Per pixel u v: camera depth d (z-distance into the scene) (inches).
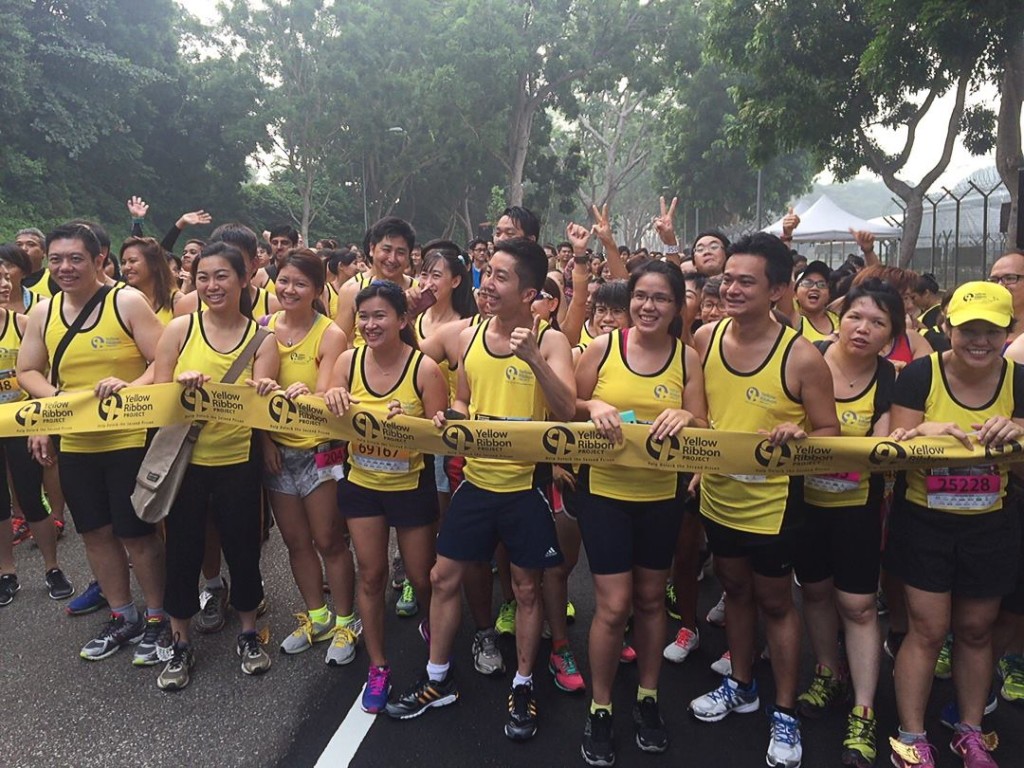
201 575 182.1
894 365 129.6
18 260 173.5
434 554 129.9
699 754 117.0
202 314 135.6
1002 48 375.9
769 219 1477.6
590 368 120.0
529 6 1137.4
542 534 119.0
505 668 141.0
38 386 139.9
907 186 524.7
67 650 146.6
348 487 125.0
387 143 1238.3
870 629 116.8
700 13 1099.9
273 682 135.6
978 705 112.4
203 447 131.4
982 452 103.6
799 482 111.7
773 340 109.4
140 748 117.6
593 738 114.3
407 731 121.8
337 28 1176.2
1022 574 114.9
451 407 141.5
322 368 136.9
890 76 430.3
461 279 159.5
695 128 1208.8
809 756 116.6
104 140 1074.7
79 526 140.7
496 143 1163.3
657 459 110.4
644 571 115.8
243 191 1428.4
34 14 973.2
